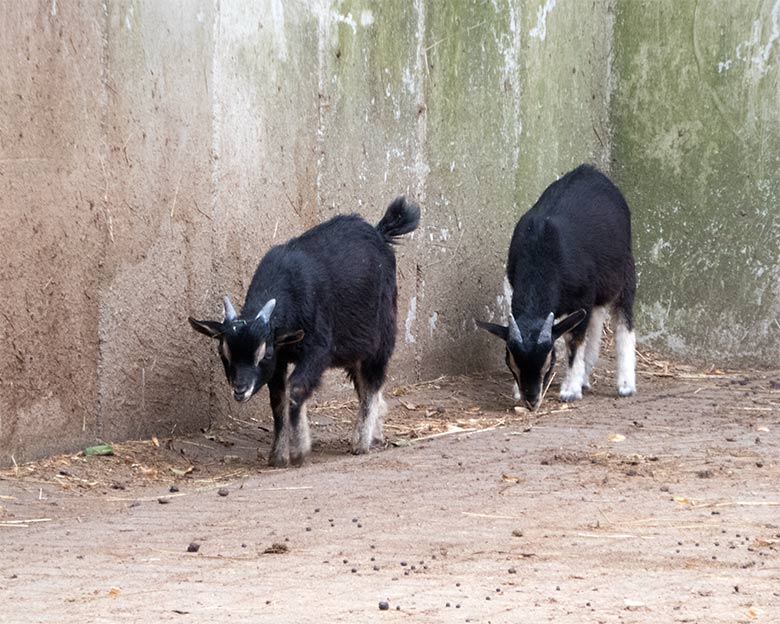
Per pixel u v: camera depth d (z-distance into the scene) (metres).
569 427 12.19
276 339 10.16
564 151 16.70
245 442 11.56
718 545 7.48
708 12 16.67
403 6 13.81
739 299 16.66
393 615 5.95
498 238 15.59
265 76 12.08
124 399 10.77
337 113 13.04
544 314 13.37
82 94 10.16
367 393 11.33
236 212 11.84
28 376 9.85
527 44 15.80
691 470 9.92
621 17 17.30
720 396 14.18
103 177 10.40
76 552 7.48
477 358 15.34
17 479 9.52
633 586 6.52
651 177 17.14
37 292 9.88
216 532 8.02
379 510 8.62
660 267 17.11
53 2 9.84
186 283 11.32
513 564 7.06
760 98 16.42
